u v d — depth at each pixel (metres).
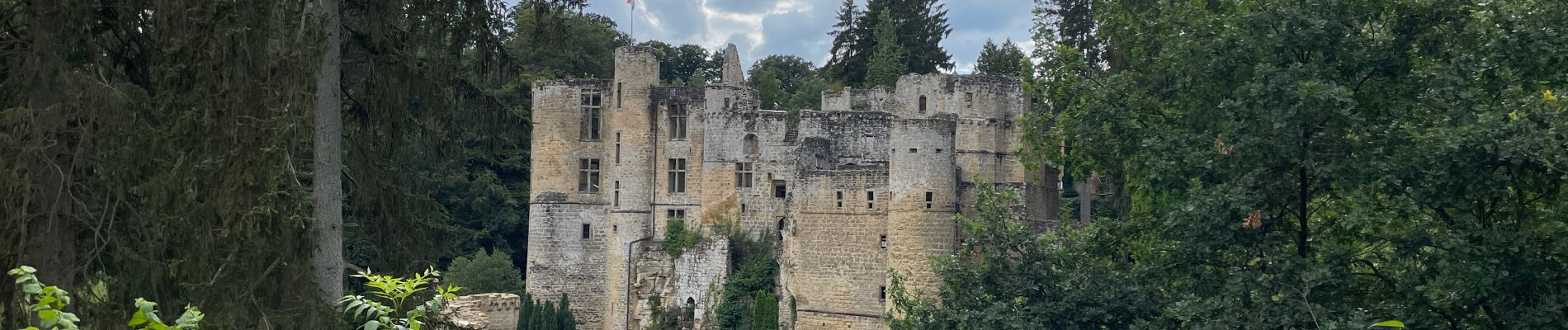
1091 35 89.69
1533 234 31.75
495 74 31.38
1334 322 30.22
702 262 75.56
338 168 27.89
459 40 28.86
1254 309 33.09
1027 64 49.22
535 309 75.75
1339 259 33.28
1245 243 34.25
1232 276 33.94
